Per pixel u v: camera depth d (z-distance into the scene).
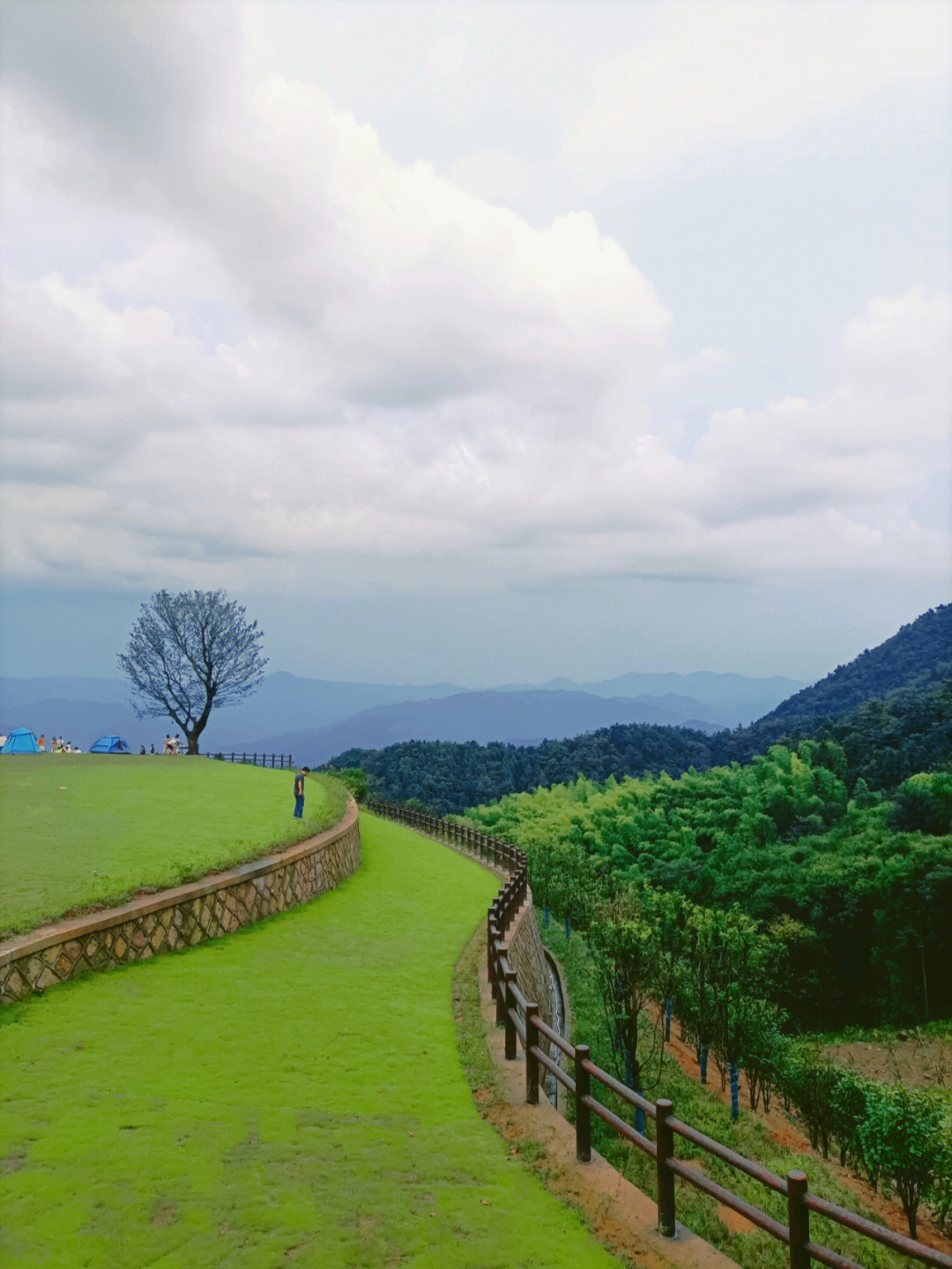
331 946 15.06
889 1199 19.36
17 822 19.20
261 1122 8.09
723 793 77.25
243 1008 11.30
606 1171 7.64
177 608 60.31
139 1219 6.30
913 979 49.75
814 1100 21.86
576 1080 7.98
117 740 58.06
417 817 40.22
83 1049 9.37
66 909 12.23
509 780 114.25
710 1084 25.00
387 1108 8.73
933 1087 33.59
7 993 10.44
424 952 15.37
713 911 25.11
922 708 97.69
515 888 19.50
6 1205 6.34
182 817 21.23
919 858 52.62
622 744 129.25
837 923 51.72
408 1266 6.02
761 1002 23.92
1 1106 7.88
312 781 34.41
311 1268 5.89
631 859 62.78
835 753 88.88
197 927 14.41
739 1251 10.32
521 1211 6.91
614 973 19.78
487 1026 11.45
